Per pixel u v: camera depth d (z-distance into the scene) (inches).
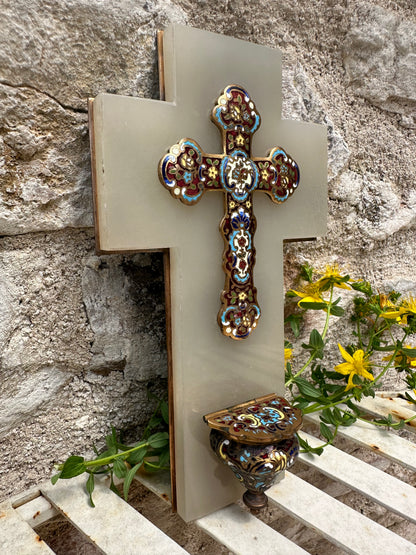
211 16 28.5
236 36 29.7
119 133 20.9
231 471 25.1
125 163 21.1
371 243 38.2
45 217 24.3
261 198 26.0
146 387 29.0
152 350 28.9
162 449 26.9
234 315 24.7
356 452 42.3
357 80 35.8
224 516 24.2
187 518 23.7
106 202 20.8
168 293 23.8
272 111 26.3
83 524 22.2
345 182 35.8
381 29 36.0
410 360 34.6
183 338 23.2
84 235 26.0
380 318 39.8
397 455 28.8
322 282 32.2
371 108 37.0
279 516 38.1
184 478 23.7
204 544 35.1
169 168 22.0
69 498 24.2
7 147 22.8
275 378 27.3
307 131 28.0
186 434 23.6
